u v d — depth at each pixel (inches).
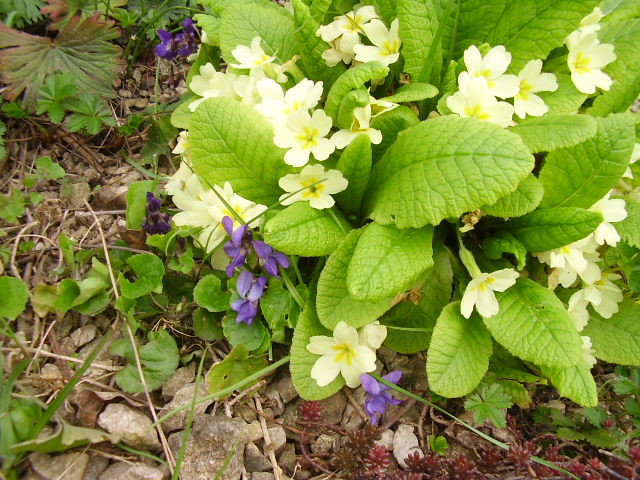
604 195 10.2
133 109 14.6
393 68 11.9
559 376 9.9
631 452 9.3
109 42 13.9
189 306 11.5
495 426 10.9
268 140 10.4
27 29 14.1
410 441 10.7
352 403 11.0
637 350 11.1
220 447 9.7
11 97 12.4
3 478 8.3
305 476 10.1
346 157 10.2
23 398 8.9
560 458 9.9
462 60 11.1
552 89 10.9
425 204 9.3
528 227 10.4
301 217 9.9
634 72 11.5
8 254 11.3
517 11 11.1
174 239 11.6
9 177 12.7
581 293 10.8
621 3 12.4
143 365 10.3
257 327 10.8
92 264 11.4
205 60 13.6
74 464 8.9
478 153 9.1
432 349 9.8
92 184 13.2
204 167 10.7
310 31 11.2
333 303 10.1
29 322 10.6
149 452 9.6
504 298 10.3
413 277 9.5
